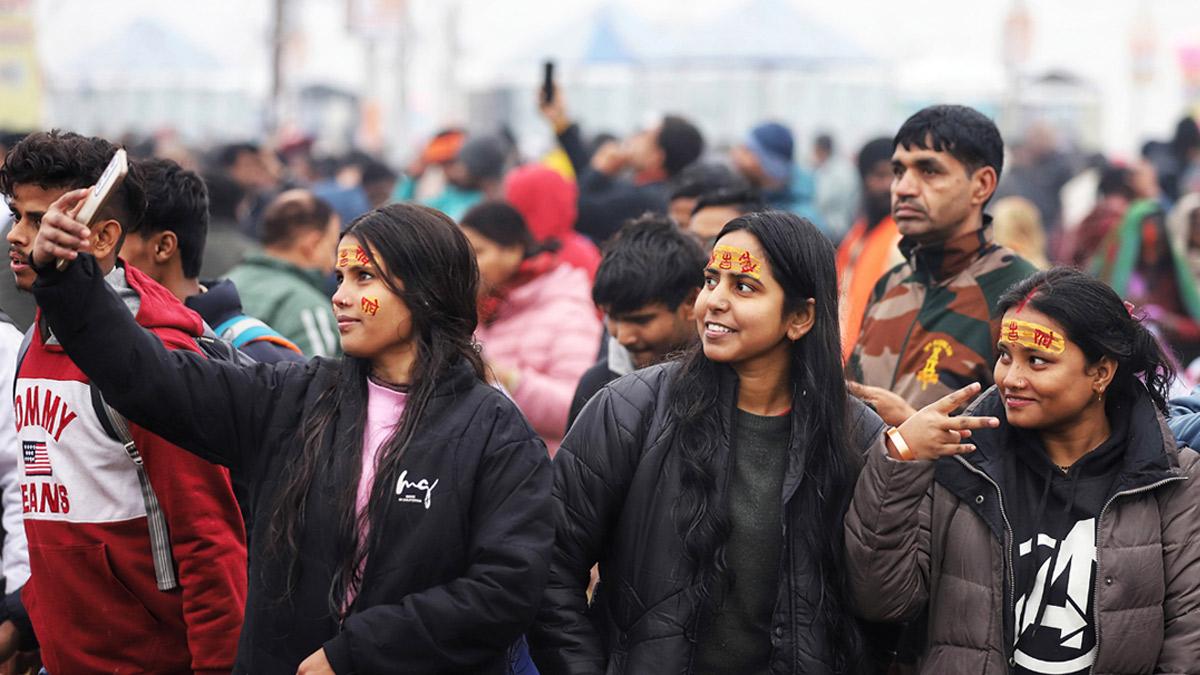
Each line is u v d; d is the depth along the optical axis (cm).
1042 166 1603
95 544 354
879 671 371
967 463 350
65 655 360
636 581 347
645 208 891
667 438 350
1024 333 346
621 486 353
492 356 600
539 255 613
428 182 1338
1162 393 361
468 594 316
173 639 364
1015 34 2573
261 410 333
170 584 359
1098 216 1014
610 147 906
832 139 1730
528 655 355
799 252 346
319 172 1543
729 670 348
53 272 306
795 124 2267
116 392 317
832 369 350
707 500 343
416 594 317
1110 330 344
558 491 356
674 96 2273
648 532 347
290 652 321
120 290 357
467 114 2658
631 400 358
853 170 1706
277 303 591
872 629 365
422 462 320
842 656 348
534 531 325
